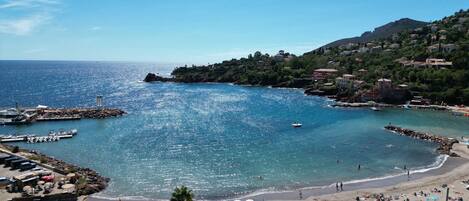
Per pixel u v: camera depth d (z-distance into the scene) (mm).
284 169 104500
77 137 141875
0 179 86750
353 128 159750
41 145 130500
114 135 144250
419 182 93500
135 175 99188
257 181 95312
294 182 94562
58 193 80688
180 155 117188
